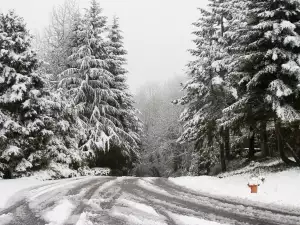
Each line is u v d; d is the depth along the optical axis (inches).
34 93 645.9
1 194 391.5
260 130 684.1
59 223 250.8
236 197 402.3
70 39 1053.2
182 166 1457.9
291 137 642.8
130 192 425.7
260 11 557.3
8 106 644.7
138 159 1240.8
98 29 1009.5
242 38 584.4
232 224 254.8
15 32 666.2
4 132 595.8
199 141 920.9
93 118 946.1
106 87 993.5
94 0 1034.1
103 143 902.4
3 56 642.8
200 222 259.0
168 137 1608.0
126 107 1152.2
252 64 571.2
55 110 752.3
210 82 807.1
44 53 1201.4
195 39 869.8
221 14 861.2
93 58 977.5
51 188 457.7
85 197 374.6
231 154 1021.8
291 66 488.1
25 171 642.2
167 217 275.4
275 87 505.0
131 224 249.4
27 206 322.0
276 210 313.0
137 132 1291.8
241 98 592.1
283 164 621.3
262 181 478.9
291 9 530.9
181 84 886.4
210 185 541.0
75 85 981.2
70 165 815.7
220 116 792.9
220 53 784.9
